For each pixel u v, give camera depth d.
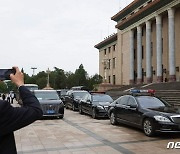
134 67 49.16
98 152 7.92
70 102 23.97
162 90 27.34
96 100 17.92
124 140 9.80
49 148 8.48
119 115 13.31
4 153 2.18
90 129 12.47
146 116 10.77
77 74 78.69
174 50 35.91
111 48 61.53
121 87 43.34
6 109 2.14
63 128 12.79
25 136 10.65
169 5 35.81
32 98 2.36
